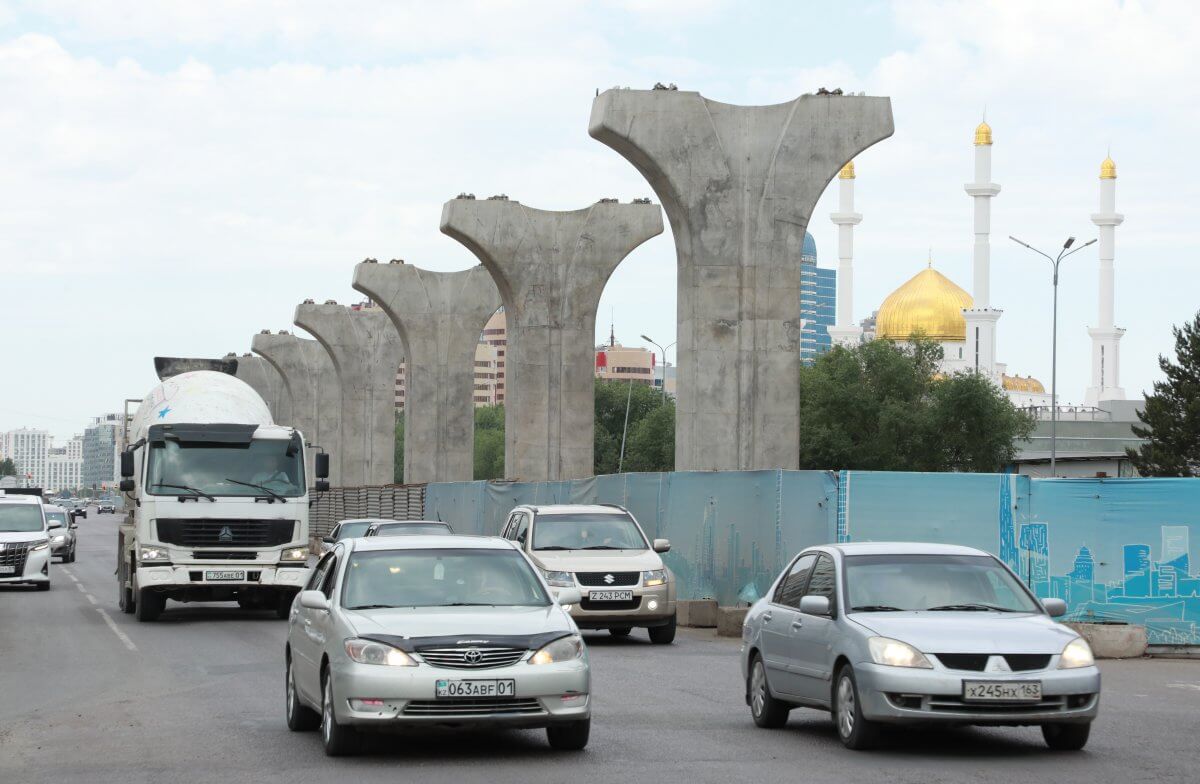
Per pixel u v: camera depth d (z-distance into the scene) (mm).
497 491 39406
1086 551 20500
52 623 25656
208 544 24953
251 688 15961
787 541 23234
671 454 97062
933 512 21531
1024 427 79188
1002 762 10750
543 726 10750
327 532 73250
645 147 33062
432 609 11250
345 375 79438
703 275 33156
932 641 10852
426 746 11625
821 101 33406
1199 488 20078
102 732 12750
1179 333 68875
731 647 21734
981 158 142000
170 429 25250
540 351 49938
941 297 144625
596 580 21859
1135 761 10789
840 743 11703
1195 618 19969
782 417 33219
